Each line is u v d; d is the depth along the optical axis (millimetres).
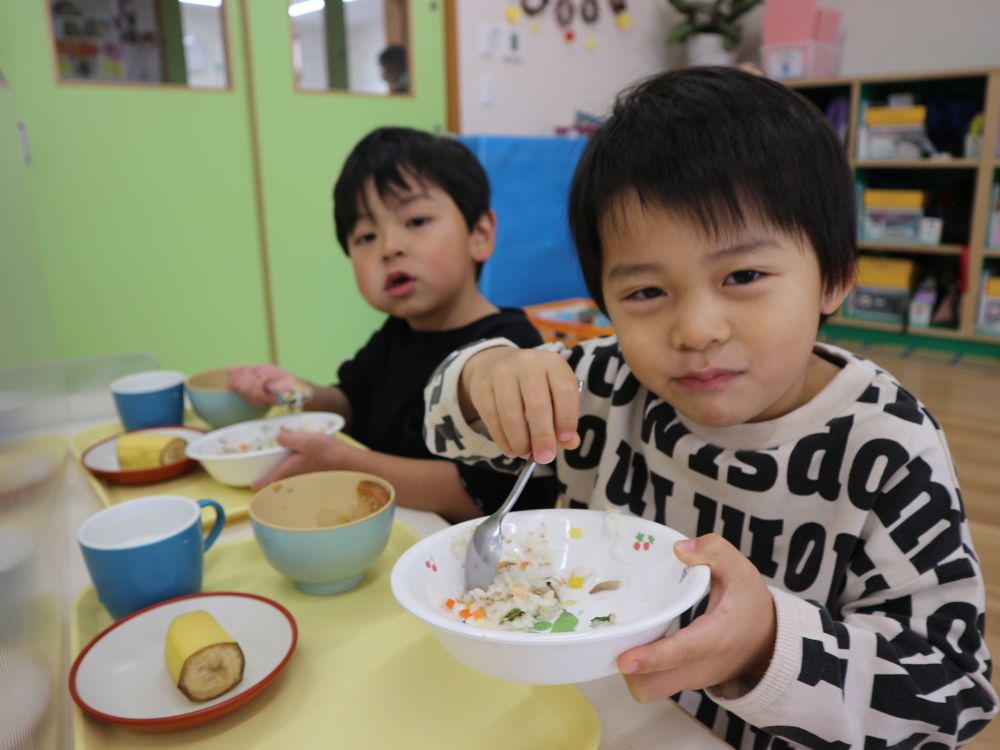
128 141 2324
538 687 508
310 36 2621
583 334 2266
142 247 2414
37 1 2104
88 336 2357
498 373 562
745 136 498
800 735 453
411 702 505
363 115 2793
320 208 2762
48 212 2221
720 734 625
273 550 644
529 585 495
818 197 519
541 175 2898
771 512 605
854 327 3693
